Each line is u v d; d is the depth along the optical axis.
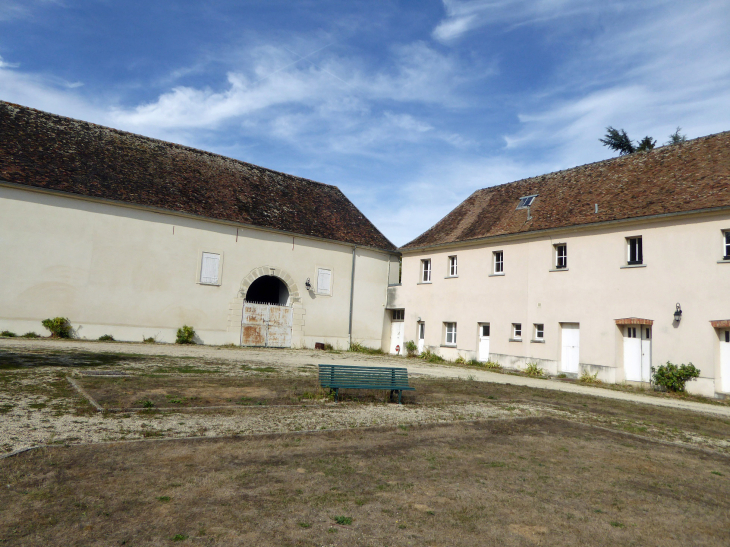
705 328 14.95
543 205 21.42
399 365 19.17
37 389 8.68
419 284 25.36
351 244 26.22
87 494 4.56
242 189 24.42
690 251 15.55
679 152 18.94
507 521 4.61
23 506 4.22
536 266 19.97
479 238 22.09
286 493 4.93
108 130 22.36
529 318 19.92
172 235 20.80
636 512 5.02
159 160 22.70
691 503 5.37
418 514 4.64
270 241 23.62
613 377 16.98
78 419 6.97
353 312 26.31
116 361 13.22
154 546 3.72
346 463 6.02
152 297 20.17
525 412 10.17
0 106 19.95
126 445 6.04
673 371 15.26
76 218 18.69
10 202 17.47
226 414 8.04
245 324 22.62
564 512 4.91
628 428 9.27
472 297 22.42
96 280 18.97
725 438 8.91
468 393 12.27
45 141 19.81
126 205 19.58
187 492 4.78
